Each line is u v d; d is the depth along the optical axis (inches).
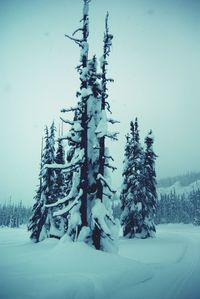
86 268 474.3
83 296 347.3
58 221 1365.7
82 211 612.1
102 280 416.5
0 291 332.8
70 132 651.5
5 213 5841.5
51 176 1396.4
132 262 548.7
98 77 681.0
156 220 4869.6
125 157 1696.6
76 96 659.4
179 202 5383.9
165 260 784.3
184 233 2317.9
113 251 610.5
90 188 645.9
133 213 1596.9
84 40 653.9
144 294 390.3
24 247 1061.8
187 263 724.7
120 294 386.9
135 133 1722.4
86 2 651.5
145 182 1728.6
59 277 397.7
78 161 618.5
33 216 1435.8
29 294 323.9
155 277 514.0
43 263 490.9
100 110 676.7
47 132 1438.2
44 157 1418.6
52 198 1384.1
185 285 456.4
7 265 489.1
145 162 1806.1
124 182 1673.2
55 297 322.7
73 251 531.2
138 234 1582.2
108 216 611.2
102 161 639.8
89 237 603.5
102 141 644.1
